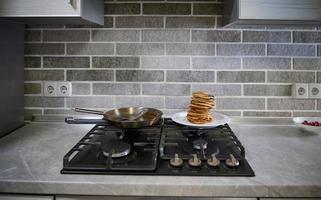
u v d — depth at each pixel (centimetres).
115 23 136
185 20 135
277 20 106
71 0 102
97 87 139
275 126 135
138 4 135
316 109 138
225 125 124
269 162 90
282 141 113
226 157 89
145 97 139
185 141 107
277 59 136
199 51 136
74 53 138
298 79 137
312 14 103
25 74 139
